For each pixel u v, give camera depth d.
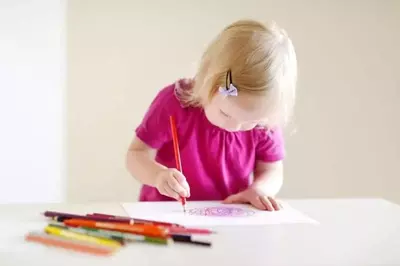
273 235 0.69
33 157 1.31
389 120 1.44
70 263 0.56
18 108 1.27
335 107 1.42
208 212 0.81
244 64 0.82
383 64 1.42
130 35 1.35
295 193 1.44
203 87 0.90
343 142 1.44
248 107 0.82
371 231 0.72
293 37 1.39
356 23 1.40
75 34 1.33
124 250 0.60
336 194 1.45
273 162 1.03
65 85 1.34
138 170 0.94
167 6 1.35
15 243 0.62
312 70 1.40
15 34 1.24
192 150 1.00
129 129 1.38
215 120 0.91
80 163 1.38
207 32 1.37
